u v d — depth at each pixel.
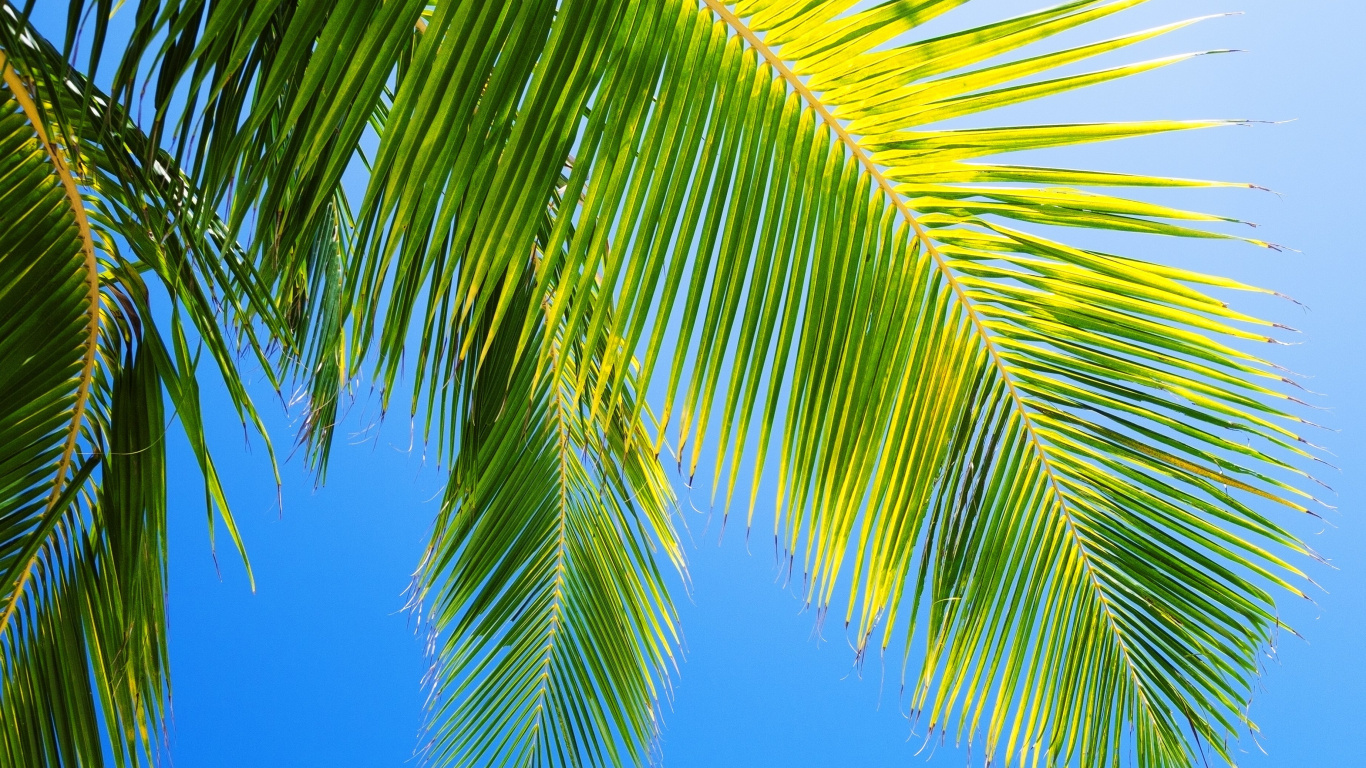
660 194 1.02
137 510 1.51
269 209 0.92
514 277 0.97
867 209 1.13
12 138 1.19
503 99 0.91
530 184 0.95
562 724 2.46
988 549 1.36
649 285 1.06
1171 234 1.05
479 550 2.29
